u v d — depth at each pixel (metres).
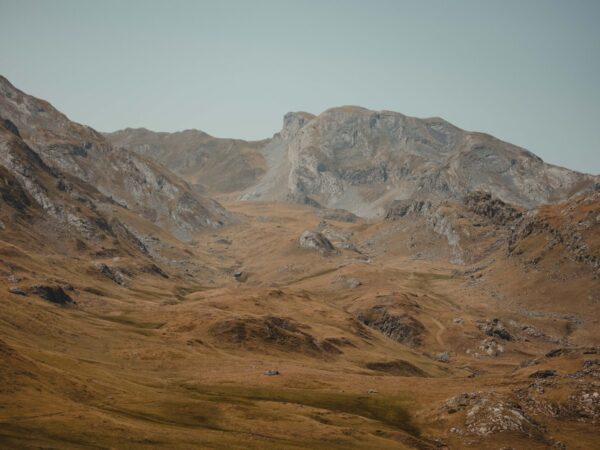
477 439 150.25
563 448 147.12
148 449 108.69
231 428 136.75
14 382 129.38
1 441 98.31
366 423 154.62
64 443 103.31
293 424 143.75
